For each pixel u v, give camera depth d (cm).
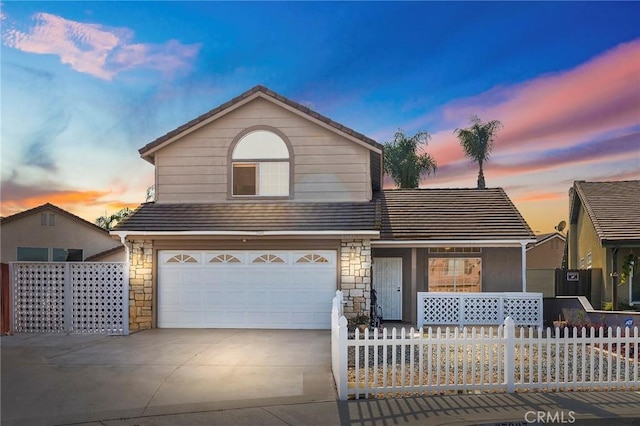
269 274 1338
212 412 634
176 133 1445
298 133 1452
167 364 887
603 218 1617
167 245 1341
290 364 884
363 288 1322
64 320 1248
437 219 1609
